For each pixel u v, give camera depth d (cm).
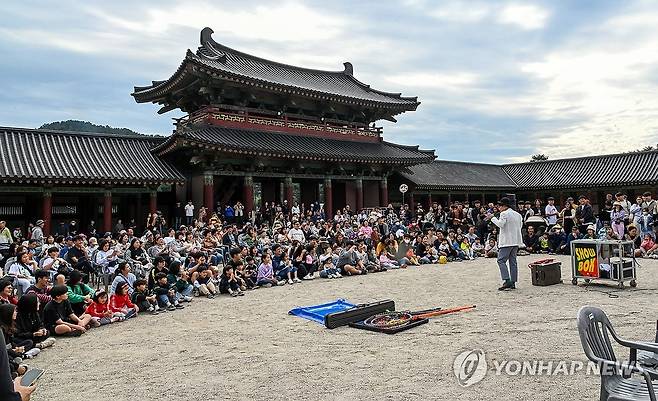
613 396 481
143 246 2000
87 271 1705
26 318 1025
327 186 3797
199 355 927
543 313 1162
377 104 4216
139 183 2823
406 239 2469
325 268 2056
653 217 2355
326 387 718
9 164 2467
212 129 3300
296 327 1137
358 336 1030
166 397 704
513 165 5828
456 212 3531
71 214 3091
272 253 2008
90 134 3058
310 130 3912
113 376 817
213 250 2130
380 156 3866
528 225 2908
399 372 774
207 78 3225
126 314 1326
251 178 3375
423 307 1308
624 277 1473
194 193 3350
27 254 1488
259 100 3688
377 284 1803
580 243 1576
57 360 930
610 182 4666
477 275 1944
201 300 1578
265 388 725
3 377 305
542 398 641
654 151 4875
